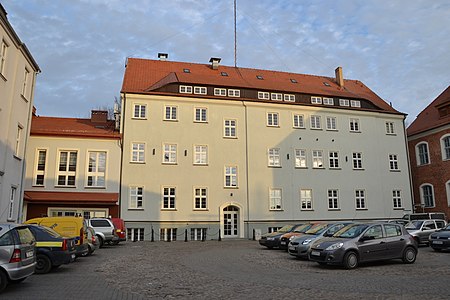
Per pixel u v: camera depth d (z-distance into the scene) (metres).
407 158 39.06
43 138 29.38
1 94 19.12
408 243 15.62
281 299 9.09
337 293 9.72
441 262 16.06
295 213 34.34
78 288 10.45
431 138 39.03
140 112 32.25
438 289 10.13
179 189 31.84
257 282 11.47
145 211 30.73
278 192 34.34
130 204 30.59
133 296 9.52
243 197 33.22
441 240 20.23
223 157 33.38
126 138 31.38
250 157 34.06
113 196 29.31
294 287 10.61
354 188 36.59
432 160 38.75
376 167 37.75
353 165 37.06
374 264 15.54
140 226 30.47
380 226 15.49
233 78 37.94
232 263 16.19
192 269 14.36
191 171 32.38
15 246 9.82
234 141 33.94
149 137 31.92
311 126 36.50
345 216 35.72
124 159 31.02
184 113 33.19
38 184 28.75
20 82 21.86
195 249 22.89
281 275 12.86
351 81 45.47
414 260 15.73
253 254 19.91
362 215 36.25
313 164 35.81
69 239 13.84
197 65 39.72
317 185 35.47
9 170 20.58
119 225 24.81
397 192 38.09
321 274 13.05
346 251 14.21
